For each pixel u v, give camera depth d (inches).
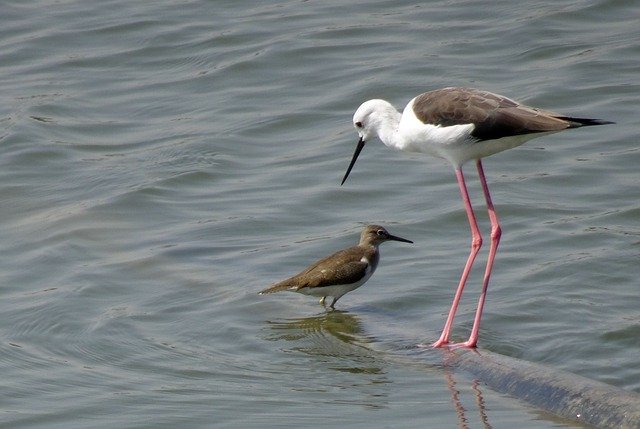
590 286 517.7
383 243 591.2
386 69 796.6
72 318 508.4
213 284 544.7
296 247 587.5
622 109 721.6
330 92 780.0
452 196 641.6
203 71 830.5
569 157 677.9
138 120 767.1
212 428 403.2
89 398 431.2
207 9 929.5
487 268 481.7
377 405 418.6
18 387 441.7
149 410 419.2
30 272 566.6
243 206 641.0
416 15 886.4
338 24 879.1
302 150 711.7
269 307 518.3
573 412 401.1
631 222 587.8
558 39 821.2
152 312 515.2
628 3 860.6
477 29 851.4
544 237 577.6
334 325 499.2
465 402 418.3
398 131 497.4
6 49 878.4
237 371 454.6
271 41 858.1
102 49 873.5
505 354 461.1
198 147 717.3
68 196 666.8
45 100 793.6
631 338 463.8
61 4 952.3
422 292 531.5
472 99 466.9
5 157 715.4
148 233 612.7
